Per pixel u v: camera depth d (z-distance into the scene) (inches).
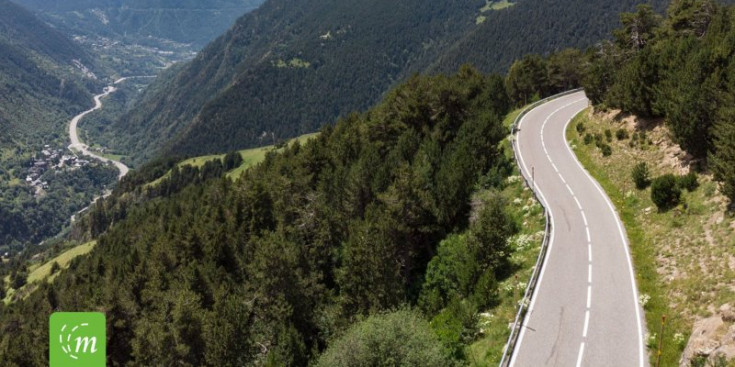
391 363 1065.5
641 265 1362.0
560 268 1414.9
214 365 1589.6
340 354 1138.0
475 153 2265.0
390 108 3009.4
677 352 1017.5
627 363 1029.8
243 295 1948.8
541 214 1771.7
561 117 2920.8
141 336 1595.7
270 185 2630.4
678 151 1760.6
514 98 4126.5
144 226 4574.3
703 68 1713.8
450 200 1905.8
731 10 2452.0
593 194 1888.5
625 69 2297.0
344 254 1879.9
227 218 2662.4
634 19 2795.3
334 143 3026.6
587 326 1159.6
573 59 3959.2
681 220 1449.3
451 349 1187.9
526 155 2368.4
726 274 1131.3
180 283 1975.9
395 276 1644.9
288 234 2137.1
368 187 2177.7
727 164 1285.7
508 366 1071.0
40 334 1870.1
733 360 796.0
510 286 1390.3
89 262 4025.6
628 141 2078.0
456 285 1616.6
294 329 1621.6
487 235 1518.2
